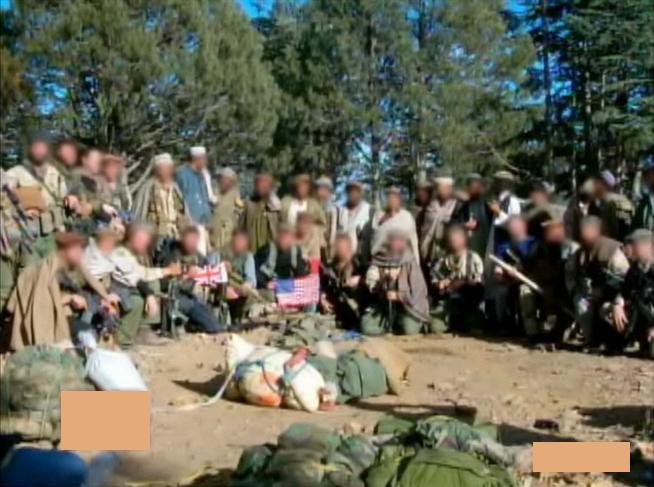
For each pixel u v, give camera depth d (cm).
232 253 1157
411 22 4062
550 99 4038
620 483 545
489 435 568
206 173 1191
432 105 3916
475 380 873
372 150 4009
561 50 3972
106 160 1048
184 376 866
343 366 779
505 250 1126
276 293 1166
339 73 4022
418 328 1144
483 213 1183
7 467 279
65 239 865
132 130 3111
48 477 279
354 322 1173
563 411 747
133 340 998
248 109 3309
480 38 4041
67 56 2852
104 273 961
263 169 3828
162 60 3078
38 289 822
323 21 4050
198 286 1091
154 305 1015
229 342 793
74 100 2984
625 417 725
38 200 927
